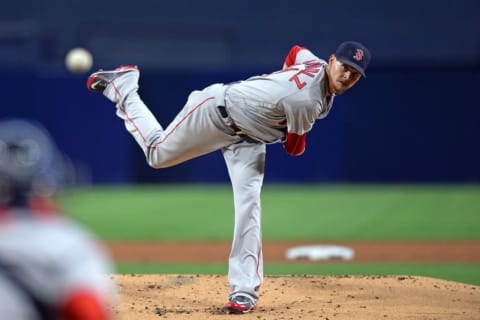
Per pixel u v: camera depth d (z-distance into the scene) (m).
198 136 21.36
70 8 93.12
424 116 70.12
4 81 68.50
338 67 19.69
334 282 25.34
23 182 9.35
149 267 34.41
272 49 94.56
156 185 72.00
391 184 70.62
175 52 94.44
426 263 35.28
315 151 70.75
